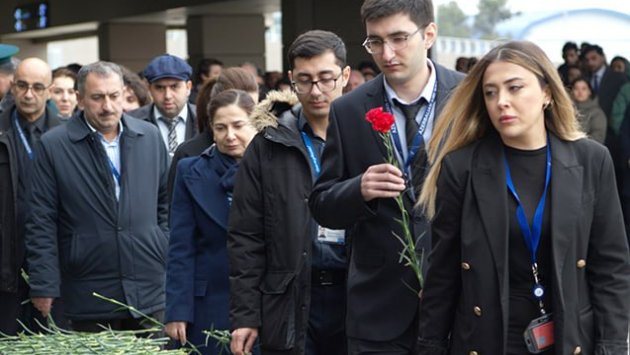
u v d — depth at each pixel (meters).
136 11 31.64
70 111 13.42
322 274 6.85
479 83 5.13
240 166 6.95
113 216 8.39
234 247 6.88
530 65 4.98
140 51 34.03
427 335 5.26
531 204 5.06
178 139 10.61
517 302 5.06
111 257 8.38
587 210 5.09
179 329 7.43
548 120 5.15
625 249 5.16
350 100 6.23
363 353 6.13
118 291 8.39
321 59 6.83
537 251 5.04
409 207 6.02
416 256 5.92
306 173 6.89
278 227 6.82
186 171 7.56
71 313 8.42
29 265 8.37
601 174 5.13
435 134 5.31
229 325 7.33
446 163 5.18
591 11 19.41
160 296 8.54
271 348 6.82
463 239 5.09
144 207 8.50
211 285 7.47
